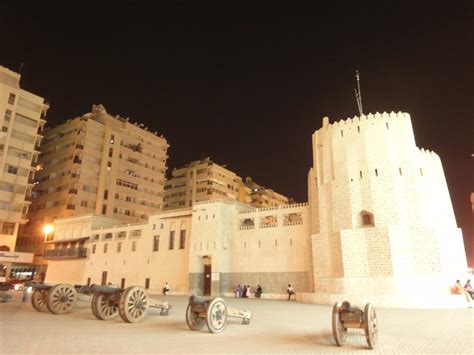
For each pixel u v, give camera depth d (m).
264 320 18.28
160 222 53.00
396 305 25.89
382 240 31.52
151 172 89.69
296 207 41.25
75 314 20.06
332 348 11.08
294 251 39.91
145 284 51.59
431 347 11.16
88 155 75.81
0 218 60.09
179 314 20.58
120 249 56.69
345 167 35.59
